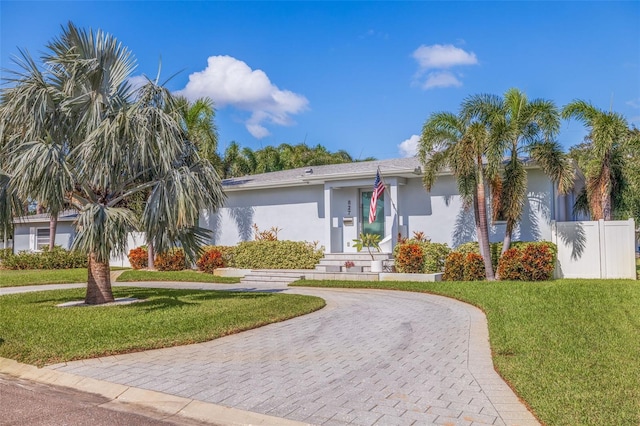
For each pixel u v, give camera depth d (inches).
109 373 235.3
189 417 185.0
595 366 223.1
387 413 178.9
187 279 696.4
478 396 195.9
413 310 412.5
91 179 402.9
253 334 323.9
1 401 205.2
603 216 601.0
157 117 402.9
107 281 453.7
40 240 1091.3
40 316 372.5
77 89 433.4
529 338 279.6
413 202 700.0
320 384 213.9
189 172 404.2
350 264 657.6
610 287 472.7
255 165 1362.0
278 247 725.3
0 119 402.3
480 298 434.9
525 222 624.1
